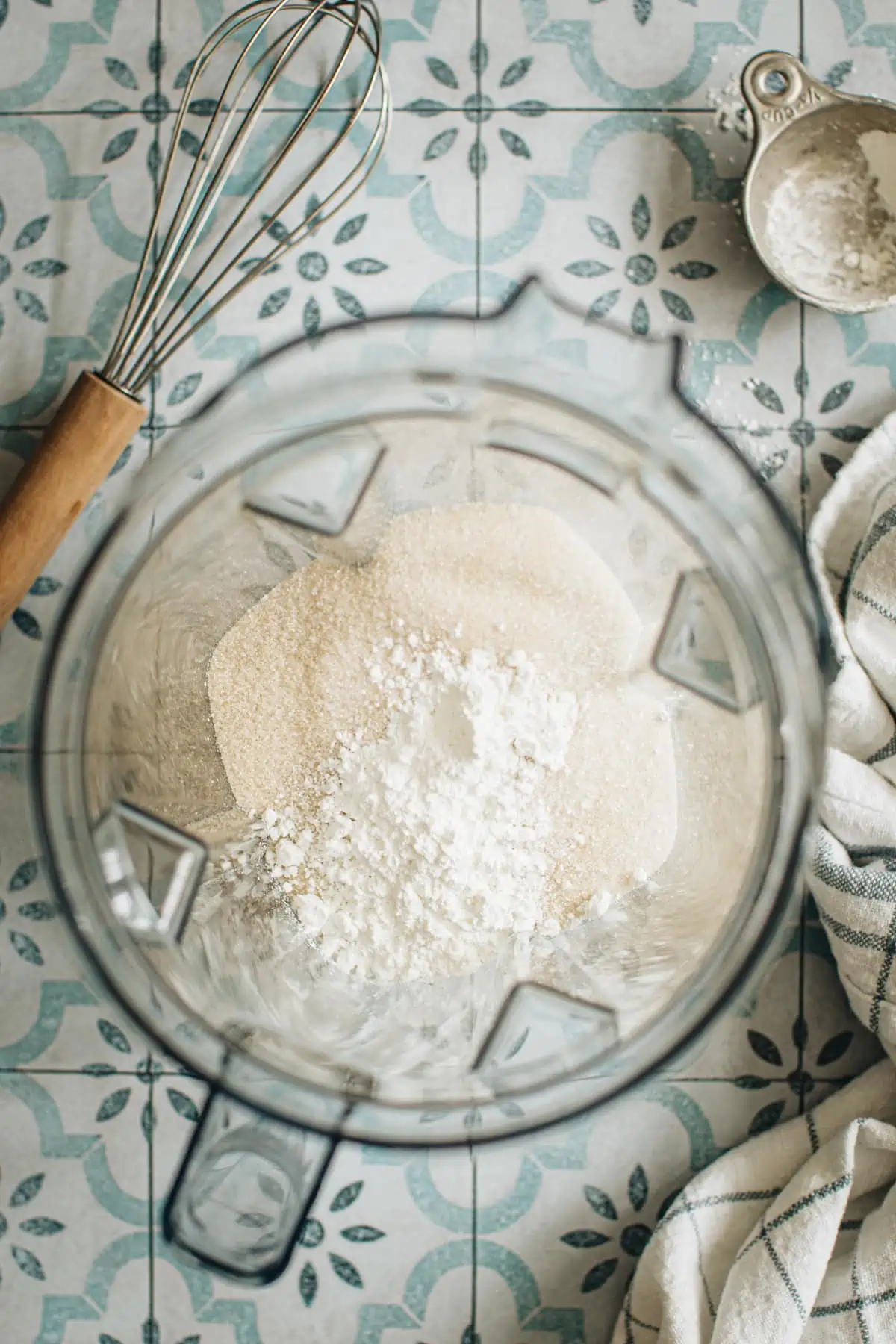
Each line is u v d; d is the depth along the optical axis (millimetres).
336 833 542
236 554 549
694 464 530
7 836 585
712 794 533
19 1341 583
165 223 587
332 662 548
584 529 551
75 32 587
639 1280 563
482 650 546
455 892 534
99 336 587
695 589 538
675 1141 579
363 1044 536
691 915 527
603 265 584
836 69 584
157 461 540
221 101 552
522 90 585
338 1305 581
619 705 543
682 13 585
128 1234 583
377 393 534
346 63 584
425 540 549
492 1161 582
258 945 540
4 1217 584
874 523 565
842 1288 551
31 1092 585
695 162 584
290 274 585
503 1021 536
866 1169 561
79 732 526
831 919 558
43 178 588
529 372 539
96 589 527
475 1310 579
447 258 584
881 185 570
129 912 525
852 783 561
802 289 570
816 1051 579
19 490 548
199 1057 512
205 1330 582
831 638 565
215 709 550
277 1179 533
